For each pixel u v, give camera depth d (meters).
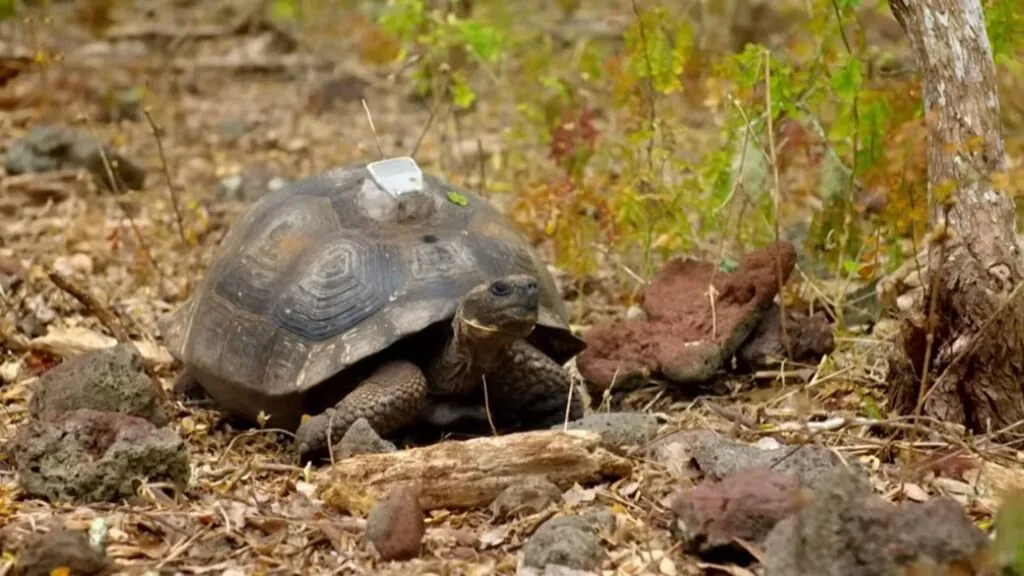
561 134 11.66
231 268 8.41
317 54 20.23
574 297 11.08
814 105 11.09
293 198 8.66
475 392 8.15
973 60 7.44
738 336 8.84
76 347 9.65
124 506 6.90
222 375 8.09
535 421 8.32
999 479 6.86
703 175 10.55
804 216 12.12
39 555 6.07
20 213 13.38
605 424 7.67
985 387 7.48
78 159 14.22
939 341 7.60
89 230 12.83
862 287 9.79
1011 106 12.31
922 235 9.59
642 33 10.36
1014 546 5.54
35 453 7.00
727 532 6.20
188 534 6.60
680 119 13.77
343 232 8.20
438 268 7.99
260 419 7.95
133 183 14.38
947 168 7.47
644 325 9.08
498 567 6.23
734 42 17.23
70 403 7.75
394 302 7.83
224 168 15.24
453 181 13.25
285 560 6.36
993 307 7.36
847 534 5.65
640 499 6.91
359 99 18.34
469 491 6.87
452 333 7.86
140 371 7.87
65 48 19.75
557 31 19.31
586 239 10.91
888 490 6.89
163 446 7.04
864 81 10.16
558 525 6.31
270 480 7.52
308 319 7.88
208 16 21.88
